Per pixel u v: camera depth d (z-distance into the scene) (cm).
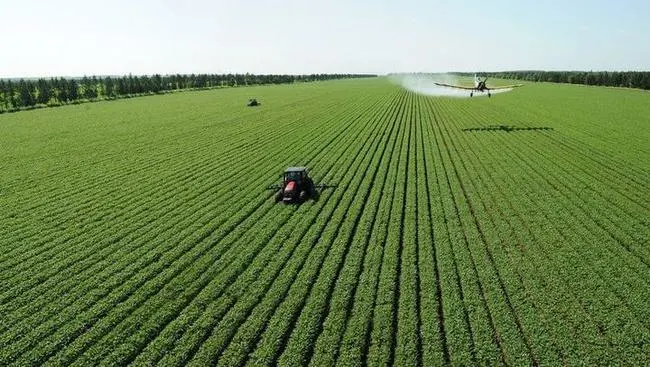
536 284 1556
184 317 1425
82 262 1845
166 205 2523
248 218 2239
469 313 1393
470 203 2422
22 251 1988
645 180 2781
